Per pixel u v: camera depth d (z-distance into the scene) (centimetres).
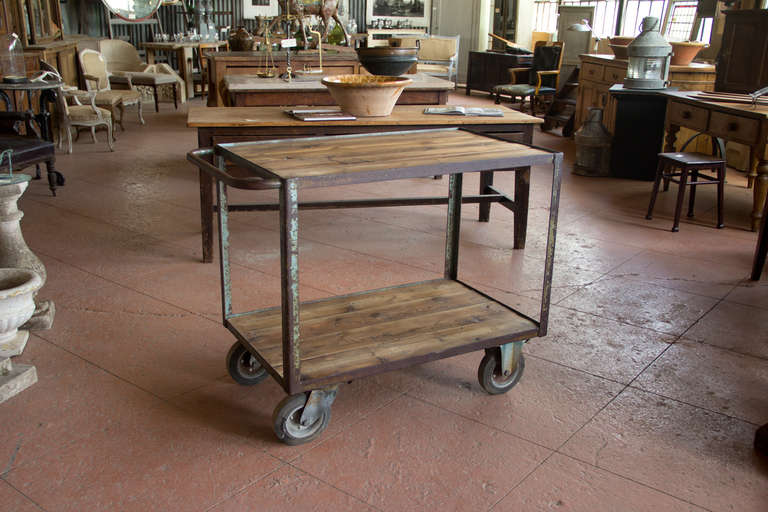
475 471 219
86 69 780
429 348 242
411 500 205
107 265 389
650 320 331
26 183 313
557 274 388
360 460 223
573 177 638
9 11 736
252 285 362
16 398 253
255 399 259
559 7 977
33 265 323
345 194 559
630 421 249
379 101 388
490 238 451
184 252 412
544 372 281
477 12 1245
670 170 588
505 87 1002
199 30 1086
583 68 810
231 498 204
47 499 201
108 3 823
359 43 1238
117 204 514
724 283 380
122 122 817
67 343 296
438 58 1220
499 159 234
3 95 562
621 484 215
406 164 224
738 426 247
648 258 419
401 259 406
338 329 257
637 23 1034
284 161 229
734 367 289
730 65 599
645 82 612
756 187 468
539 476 218
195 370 277
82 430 235
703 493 212
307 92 519
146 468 217
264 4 1223
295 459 223
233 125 379
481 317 268
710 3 732
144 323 317
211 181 382
